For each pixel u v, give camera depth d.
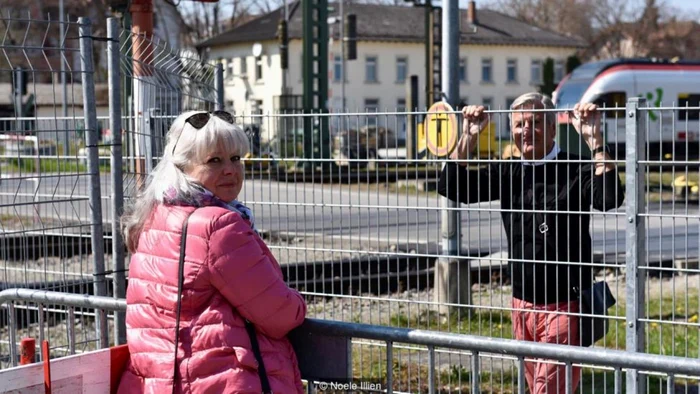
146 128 6.32
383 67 62.97
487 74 67.75
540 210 5.14
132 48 6.23
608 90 31.02
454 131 5.80
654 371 3.08
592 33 79.12
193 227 3.27
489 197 5.42
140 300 3.34
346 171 7.42
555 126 5.20
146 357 3.27
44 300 4.50
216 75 7.33
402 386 6.41
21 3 39.28
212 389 3.16
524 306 5.29
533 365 5.14
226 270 3.22
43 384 3.50
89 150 5.43
